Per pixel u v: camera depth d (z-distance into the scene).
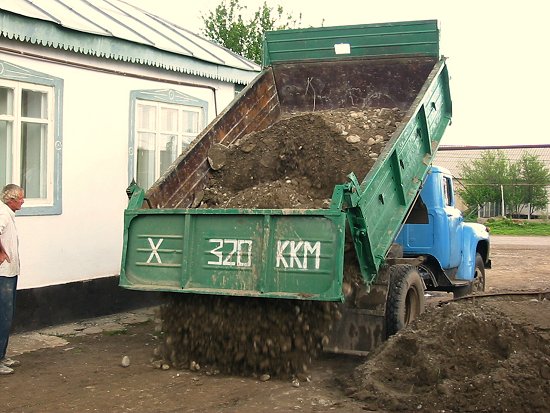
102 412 5.81
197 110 12.15
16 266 7.10
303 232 6.25
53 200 9.41
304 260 6.22
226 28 23.44
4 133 8.82
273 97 9.88
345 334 7.39
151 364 7.32
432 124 8.95
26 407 5.96
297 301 6.47
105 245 10.31
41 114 9.29
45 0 10.17
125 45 10.26
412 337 6.54
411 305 8.12
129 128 10.66
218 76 12.33
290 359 6.67
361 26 9.40
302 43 9.74
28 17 8.63
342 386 6.47
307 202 7.11
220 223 6.60
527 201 42.81
